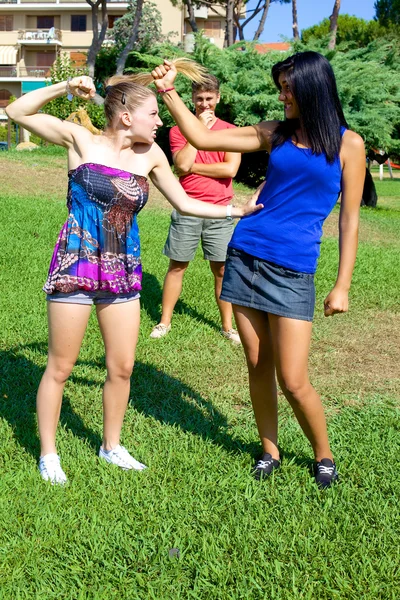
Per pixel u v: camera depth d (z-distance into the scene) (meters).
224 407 4.52
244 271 3.35
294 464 3.71
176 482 3.46
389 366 5.62
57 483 3.36
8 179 13.23
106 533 3.01
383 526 3.15
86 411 4.28
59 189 13.06
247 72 17.27
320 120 3.09
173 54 17.95
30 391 4.52
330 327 6.61
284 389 3.39
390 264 9.50
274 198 3.29
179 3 30.59
